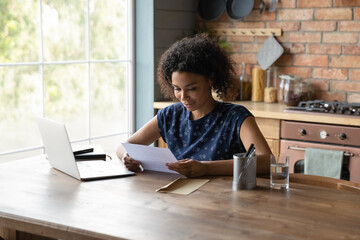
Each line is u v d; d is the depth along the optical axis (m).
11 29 3.87
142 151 2.15
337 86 4.01
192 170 2.06
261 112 3.64
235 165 1.90
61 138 2.06
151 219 1.58
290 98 3.88
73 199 1.80
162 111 2.53
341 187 2.02
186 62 2.17
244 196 1.81
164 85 2.44
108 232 1.47
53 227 1.56
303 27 4.10
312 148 3.45
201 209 1.67
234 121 2.29
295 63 4.18
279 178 1.91
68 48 4.06
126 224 1.54
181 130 2.44
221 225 1.52
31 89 3.85
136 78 4.34
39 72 3.80
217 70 2.26
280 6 4.19
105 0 4.18
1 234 2.00
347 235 1.45
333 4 3.94
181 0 4.39
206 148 2.35
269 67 4.21
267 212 1.64
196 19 4.56
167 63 2.25
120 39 4.29
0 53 3.91
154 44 4.18
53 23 3.96
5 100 3.90
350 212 1.64
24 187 1.95
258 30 4.28
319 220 1.57
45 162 2.38
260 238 1.42
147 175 2.12
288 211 1.65
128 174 2.12
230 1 4.41
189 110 2.28
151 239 1.42
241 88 4.28
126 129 4.41
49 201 1.78
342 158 3.32
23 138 3.98
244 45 4.41
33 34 3.86
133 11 4.23
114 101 4.31
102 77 4.21
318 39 4.04
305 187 1.94
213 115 2.35
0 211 1.68
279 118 3.57
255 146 2.19
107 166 2.26
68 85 4.00
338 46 3.96
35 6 3.81
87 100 4.12
